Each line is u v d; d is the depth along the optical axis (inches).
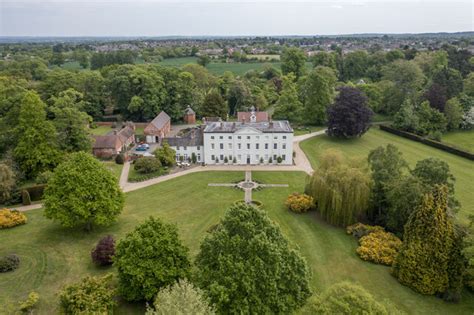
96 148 3659.0
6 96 3624.5
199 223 2342.5
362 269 1850.4
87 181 2103.8
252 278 1325.0
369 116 4158.5
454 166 3331.7
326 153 2539.4
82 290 1461.6
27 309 1544.0
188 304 1117.1
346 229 2223.2
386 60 7731.3
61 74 5123.0
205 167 3408.0
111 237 1940.2
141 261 1509.6
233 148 3452.3
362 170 2337.6
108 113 5521.7
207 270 1387.8
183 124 5137.8
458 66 6535.4
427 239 1648.6
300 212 2472.9
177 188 2918.3
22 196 2598.4
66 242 2111.2
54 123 3122.5
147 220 1644.9
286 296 1371.8
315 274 1808.6
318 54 7810.0
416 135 4178.2
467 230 1680.6
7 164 2763.3
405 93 4990.2
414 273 1672.0
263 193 2807.6
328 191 2278.5
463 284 1690.5
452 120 4402.1
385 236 2058.3
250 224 1421.0
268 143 3420.3
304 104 5073.8
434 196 1670.8
